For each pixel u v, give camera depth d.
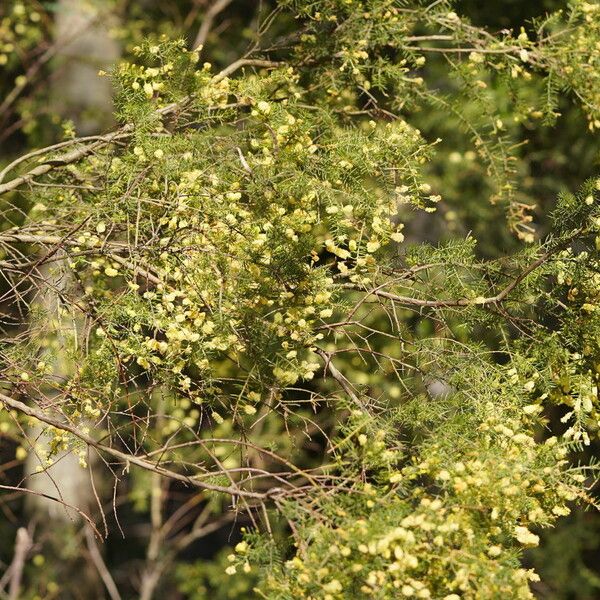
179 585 16.88
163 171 7.21
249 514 6.47
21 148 16.75
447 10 9.06
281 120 7.51
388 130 7.64
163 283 7.07
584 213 7.51
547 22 9.02
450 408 7.29
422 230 13.52
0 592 13.38
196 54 7.87
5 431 11.18
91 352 7.50
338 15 9.17
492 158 9.19
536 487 6.66
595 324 7.54
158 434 12.71
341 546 6.12
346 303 7.66
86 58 14.95
